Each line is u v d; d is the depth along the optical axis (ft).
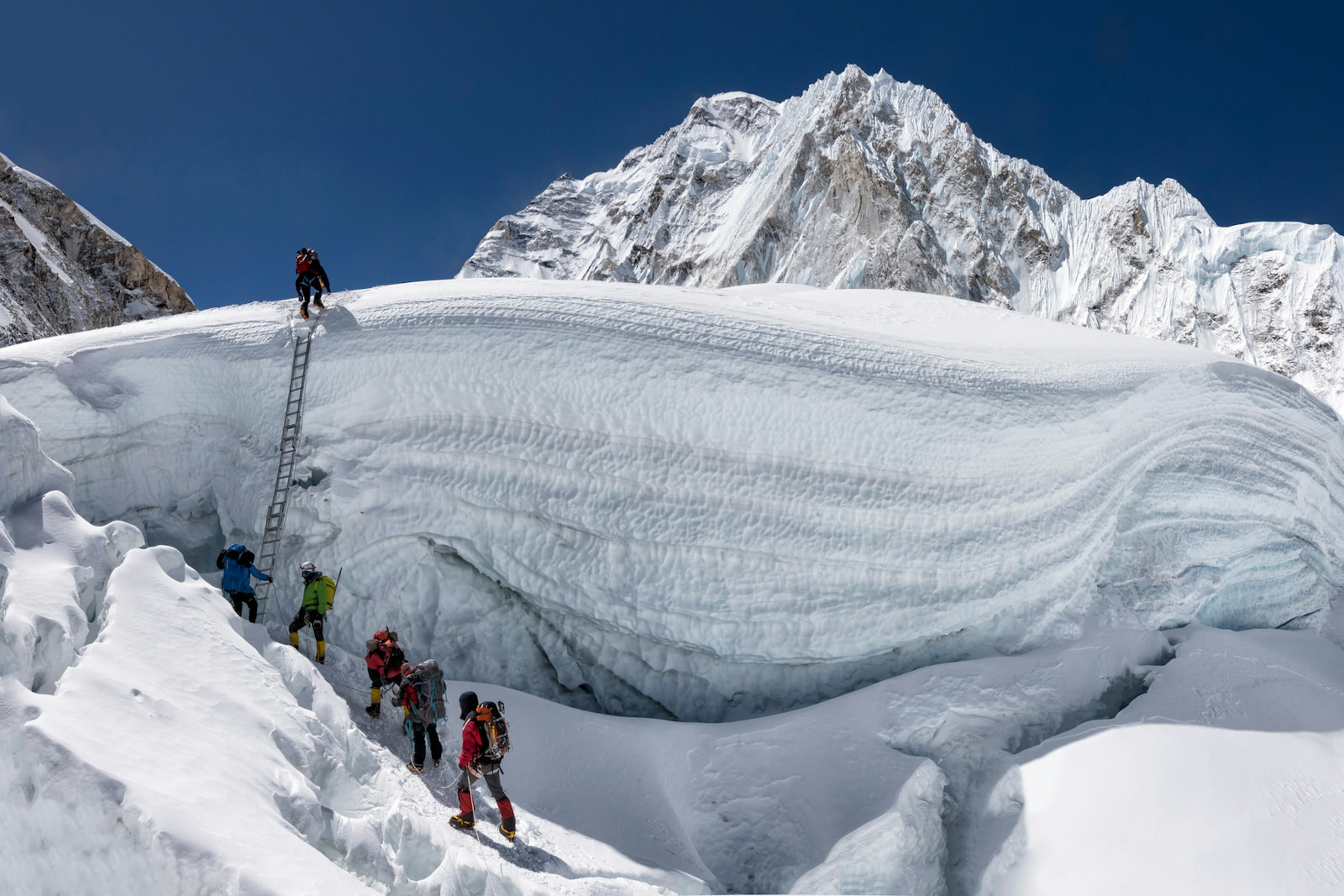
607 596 41.01
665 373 42.65
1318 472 52.47
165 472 42.65
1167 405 49.57
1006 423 45.27
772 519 42.04
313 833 20.42
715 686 42.52
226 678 24.18
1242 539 50.03
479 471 41.09
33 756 16.75
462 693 37.11
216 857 16.14
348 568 39.93
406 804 26.63
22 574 23.04
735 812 35.65
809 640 41.78
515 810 31.58
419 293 45.70
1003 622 44.09
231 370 42.63
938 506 43.57
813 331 47.16
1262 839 31.73
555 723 37.52
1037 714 39.37
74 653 21.44
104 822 16.34
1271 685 39.78
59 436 40.73
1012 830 33.83
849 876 32.14
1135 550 47.32
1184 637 44.80
